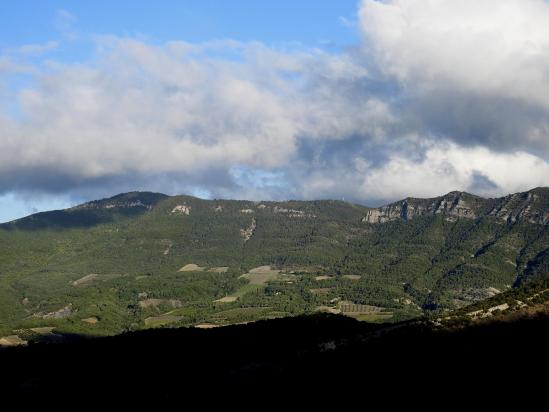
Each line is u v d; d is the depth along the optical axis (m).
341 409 93.81
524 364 93.88
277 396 104.94
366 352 111.38
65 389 130.38
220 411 107.56
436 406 87.69
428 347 106.38
